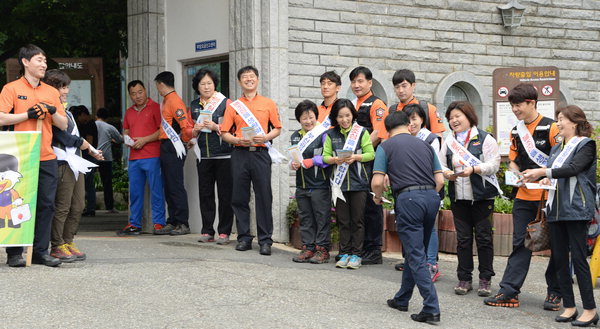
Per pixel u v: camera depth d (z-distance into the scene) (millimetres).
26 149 7652
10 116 7570
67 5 15734
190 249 9297
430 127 8391
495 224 10055
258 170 9156
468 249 7633
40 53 7730
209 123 9617
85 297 6617
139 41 11539
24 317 5980
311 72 10656
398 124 6836
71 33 16109
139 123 10844
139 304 6492
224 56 10922
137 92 10789
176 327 5879
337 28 10852
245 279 7629
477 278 8523
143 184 10969
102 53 18141
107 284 7098
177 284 7238
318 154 8727
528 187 6617
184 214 10805
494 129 10688
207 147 9805
